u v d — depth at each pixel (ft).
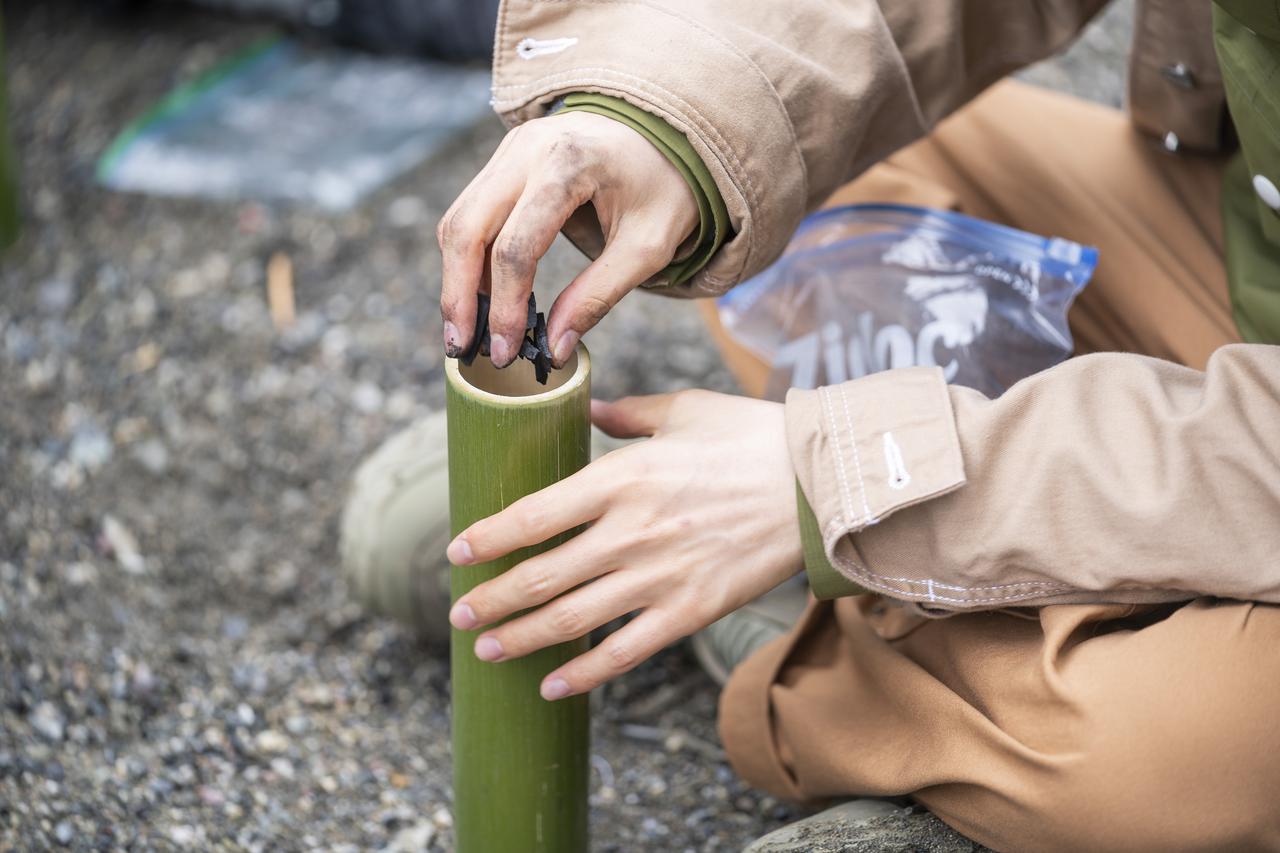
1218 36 3.21
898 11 3.48
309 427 5.76
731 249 3.16
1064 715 2.82
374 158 7.06
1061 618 2.92
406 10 7.61
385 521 4.43
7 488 5.16
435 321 6.26
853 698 3.34
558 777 3.41
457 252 2.83
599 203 2.91
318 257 6.52
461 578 3.18
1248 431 2.79
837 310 3.95
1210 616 2.85
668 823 4.12
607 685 4.71
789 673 3.57
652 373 5.99
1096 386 2.92
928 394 2.95
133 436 5.61
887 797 3.34
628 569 2.96
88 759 4.06
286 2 7.85
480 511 3.05
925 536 2.94
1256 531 2.79
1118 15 7.95
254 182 6.86
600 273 2.95
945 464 2.85
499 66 3.27
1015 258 3.82
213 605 4.97
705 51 3.03
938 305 3.80
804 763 3.39
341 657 4.80
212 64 7.66
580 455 3.04
